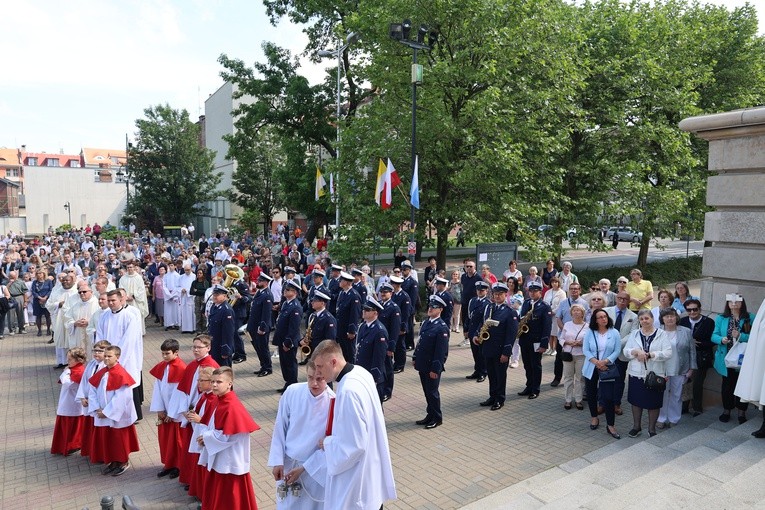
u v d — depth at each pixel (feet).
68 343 38.29
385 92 61.21
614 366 27.40
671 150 71.56
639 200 73.72
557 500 18.94
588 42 75.00
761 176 28.09
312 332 34.86
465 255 128.06
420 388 36.60
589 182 75.15
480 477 23.00
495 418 30.50
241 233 138.62
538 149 61.98
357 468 13.62
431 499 21.09
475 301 39.09
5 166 274.77
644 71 71.05
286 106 92.94
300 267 73.92
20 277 64.75
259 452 26.13
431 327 29.25
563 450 25.79
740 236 29.12
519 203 59.00
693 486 18.31
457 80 57.06
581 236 73.61
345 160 62.23
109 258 68.49
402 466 24.16
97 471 24.30
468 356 45.32
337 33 71.82
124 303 29.14
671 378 27.91
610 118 72.08
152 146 156.76
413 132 51.11
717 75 85.92
